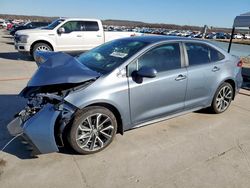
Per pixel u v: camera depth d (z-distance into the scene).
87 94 3.27
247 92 7.03
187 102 4.38
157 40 4.07
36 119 3.09
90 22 11.98
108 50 4.20
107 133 3.58
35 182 2.89
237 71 5.10
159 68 3.94
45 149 3.14
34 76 3.33
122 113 3.59
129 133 4.09
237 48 27.06
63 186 2.84
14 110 4.97
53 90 3.29
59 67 3.36
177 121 4.64
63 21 11.55
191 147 3.73
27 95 3.40
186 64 4.27
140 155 3.48
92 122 3.41
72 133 3.27
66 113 3.17
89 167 3.19
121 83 3.52
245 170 3.22
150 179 3.00
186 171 3.16
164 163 3.31
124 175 3.06
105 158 3.39
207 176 3.08
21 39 11.13
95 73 3.41
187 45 4.36
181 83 4.14
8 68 9.34
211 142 3.91
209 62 4.62
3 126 4.22
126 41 4.28
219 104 4.98
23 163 3.22
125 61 3.62
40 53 4.14
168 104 4.11
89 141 3.44
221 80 4.75
